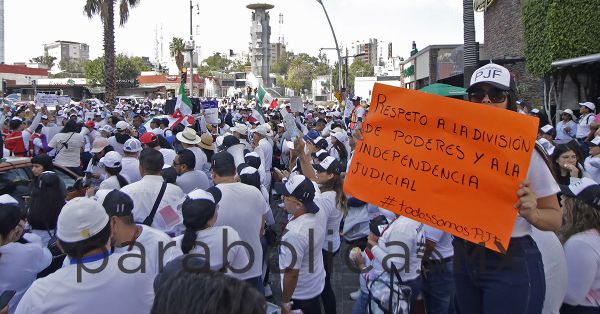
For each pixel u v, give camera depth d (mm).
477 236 2732
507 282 2709
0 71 65312
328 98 91000
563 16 15523
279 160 13508
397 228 3988
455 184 2824
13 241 3791
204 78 68438
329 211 5324
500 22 21500
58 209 4594
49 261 3975
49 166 6348
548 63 16016
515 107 2969
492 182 2725
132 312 2812
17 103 29828
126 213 3258
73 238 2711
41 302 2674
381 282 3988
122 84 71188
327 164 5457
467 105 2812
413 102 2947
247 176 5371
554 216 2658
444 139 2871
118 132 10672
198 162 8148
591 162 6891
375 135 3025
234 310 1440
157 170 4984
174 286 1501
